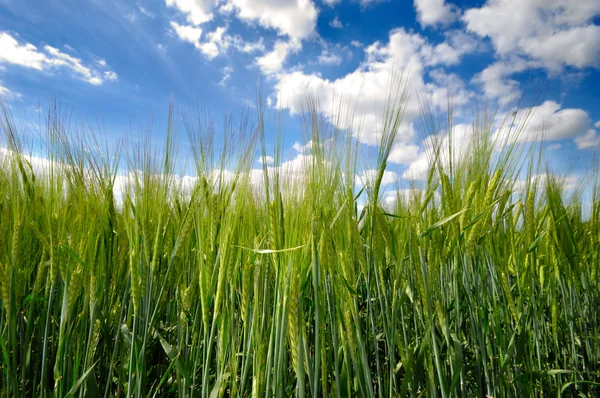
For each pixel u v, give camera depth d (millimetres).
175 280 575
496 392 511
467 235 494
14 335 437
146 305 470
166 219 560
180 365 432
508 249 590
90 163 571
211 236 455
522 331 517
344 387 436
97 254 511
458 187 543
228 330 417
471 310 503
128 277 500
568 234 666
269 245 416
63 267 440
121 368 493
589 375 609
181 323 476
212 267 453
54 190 550
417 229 504
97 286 492
